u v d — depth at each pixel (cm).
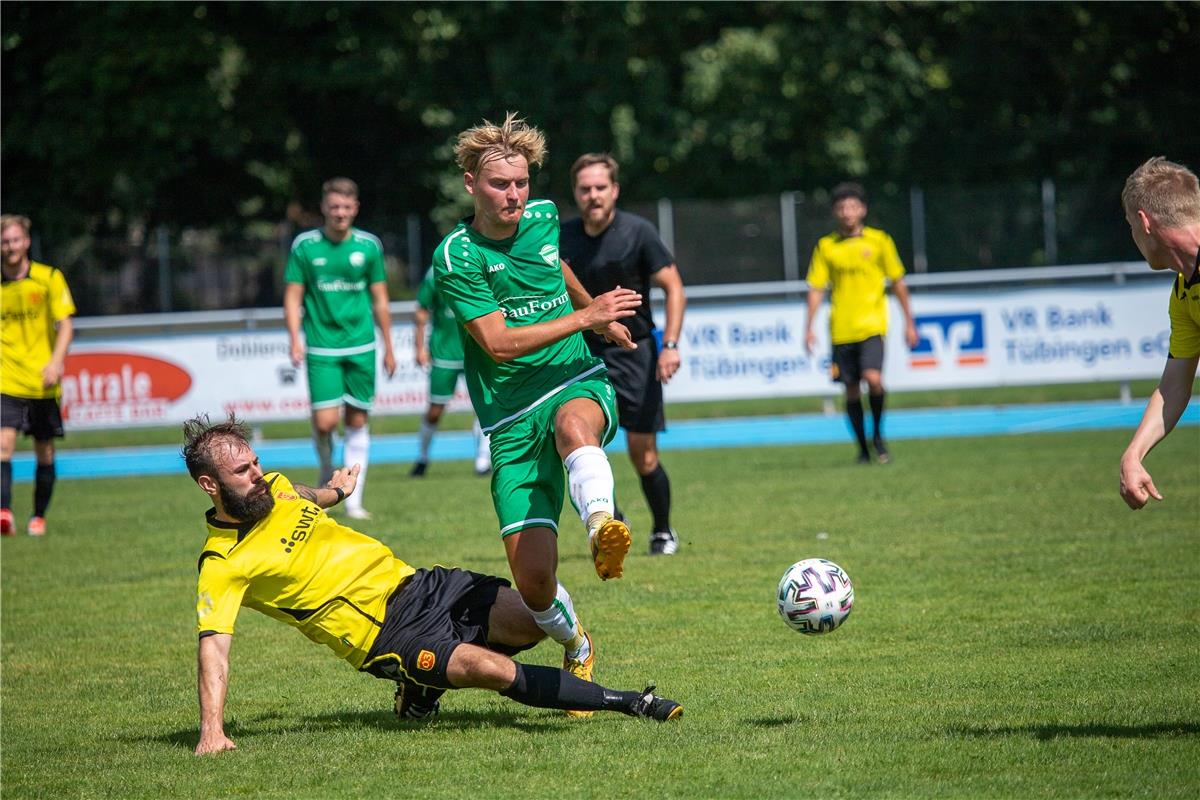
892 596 2180
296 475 4488
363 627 1460
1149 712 1455
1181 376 1334
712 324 5328
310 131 9000
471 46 8831
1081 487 3372
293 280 3372
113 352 5325
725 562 2539
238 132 8488
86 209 8688
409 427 6062
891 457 4256
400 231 7956
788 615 1573
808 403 6269
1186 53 9500
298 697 1736
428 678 1448
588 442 1475
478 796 1252
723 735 1423
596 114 8762
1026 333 5294
